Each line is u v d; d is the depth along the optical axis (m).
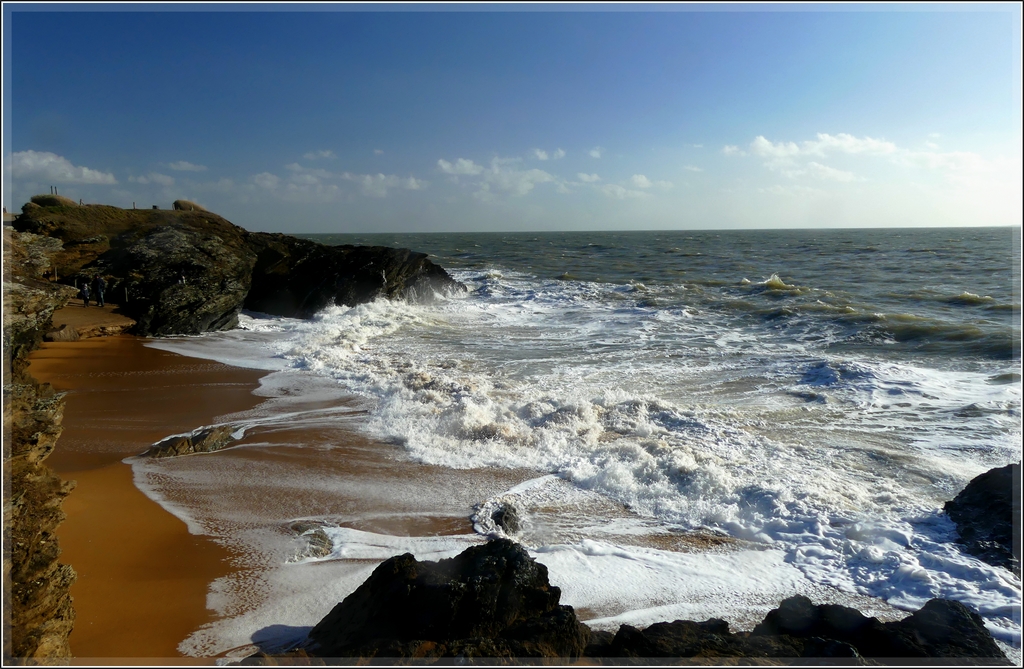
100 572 6.13
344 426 10.92
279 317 25.55
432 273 30.08
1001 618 5.42
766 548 6.85
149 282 21.52
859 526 7.08
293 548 6.67
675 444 9.75
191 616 5.42
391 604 4.73
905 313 21.97
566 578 6.14
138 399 12.74
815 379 13.70
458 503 7.91
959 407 11.57
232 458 9.36
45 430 5.03
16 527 4.36
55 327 18.39
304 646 4.80
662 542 6.99
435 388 13.18
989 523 6.68
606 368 15.34
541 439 10.06
